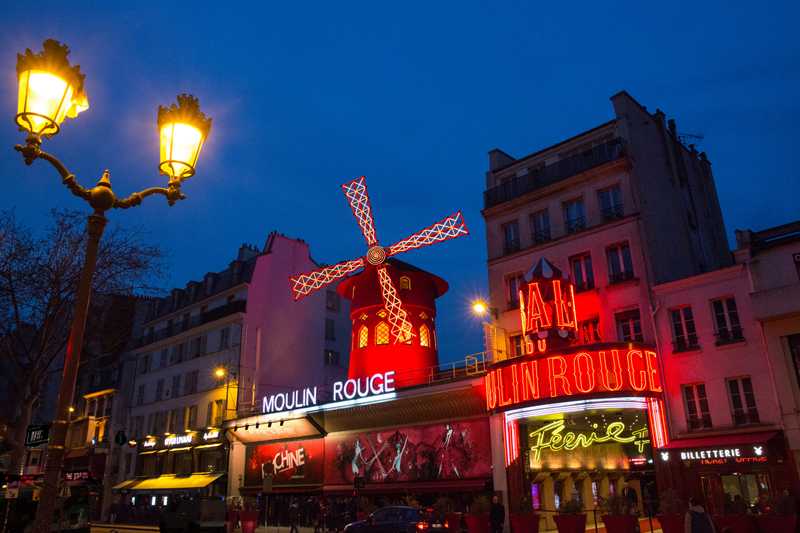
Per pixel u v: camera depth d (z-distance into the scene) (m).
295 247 34.66
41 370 12.67
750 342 15.84
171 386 34.12
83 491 10.73
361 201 26.27
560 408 16.86
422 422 21.47
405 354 24.06
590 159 20.34
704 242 23.09
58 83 5.01
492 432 19.33
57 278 12.98
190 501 17.88
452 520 16.70
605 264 19.06
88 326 16.69
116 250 14.01
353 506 22.25
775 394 15.06
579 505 14.17
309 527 23.66
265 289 32.28
